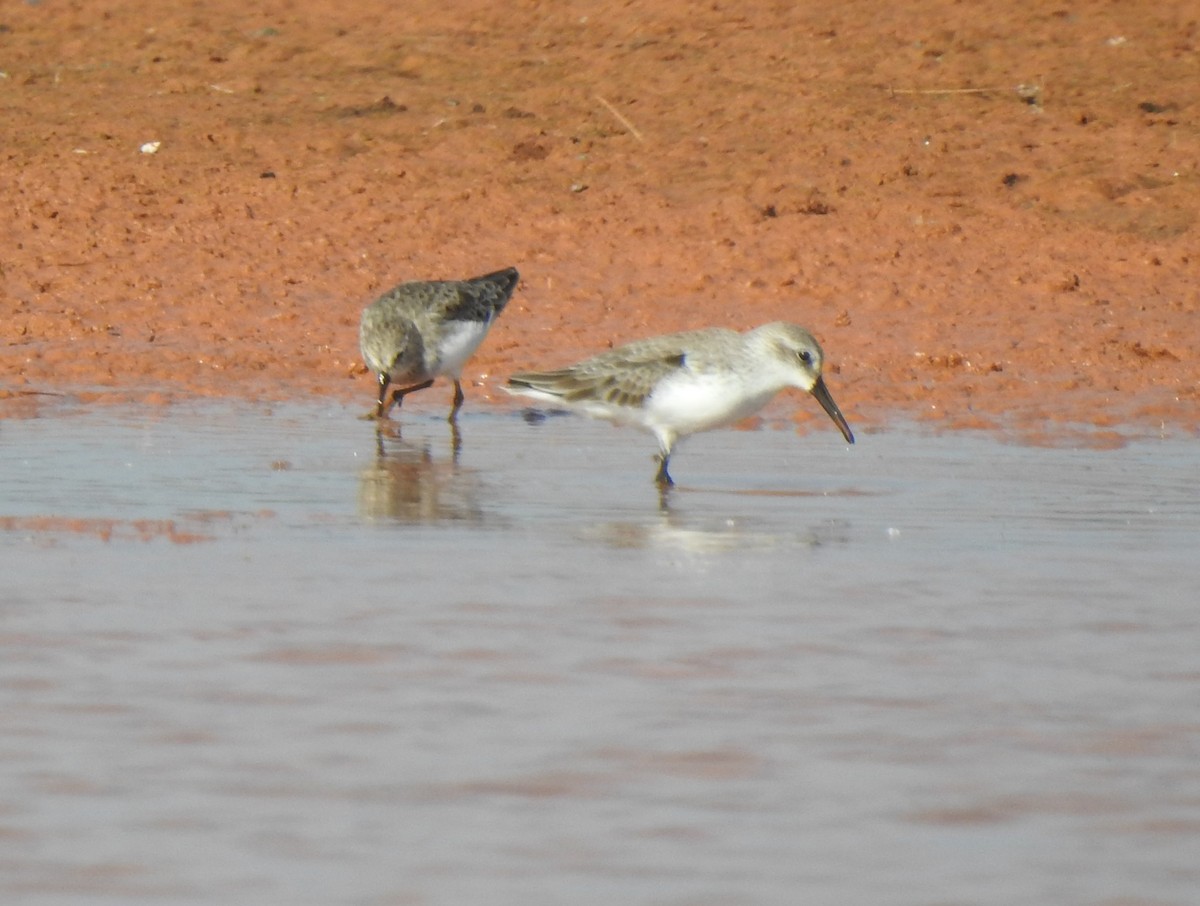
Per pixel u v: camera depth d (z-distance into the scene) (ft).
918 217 77.10
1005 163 83.76
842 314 66.44
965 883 20.67
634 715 26.02
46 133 88.53
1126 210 78.13
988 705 26.58
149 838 21.70
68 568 34.19
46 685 27.02
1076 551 37.01
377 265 72.64
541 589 33.17
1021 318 66.59
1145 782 23.62
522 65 100.22
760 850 21.53
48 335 63.82
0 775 23.53
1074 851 21.53
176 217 77.51
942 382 58.90
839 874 20.88
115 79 98.32
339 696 26.73
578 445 50.11
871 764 24.21
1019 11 106.01
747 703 26.58
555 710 26.21
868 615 31.58
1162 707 26.53
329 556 35.70
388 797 22.98
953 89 93.97
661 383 44.01
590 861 21.20
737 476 45.70
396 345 53.36
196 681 27.27
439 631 30.12
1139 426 53.36
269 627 30.22
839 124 88.69
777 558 36.14
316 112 92.73
